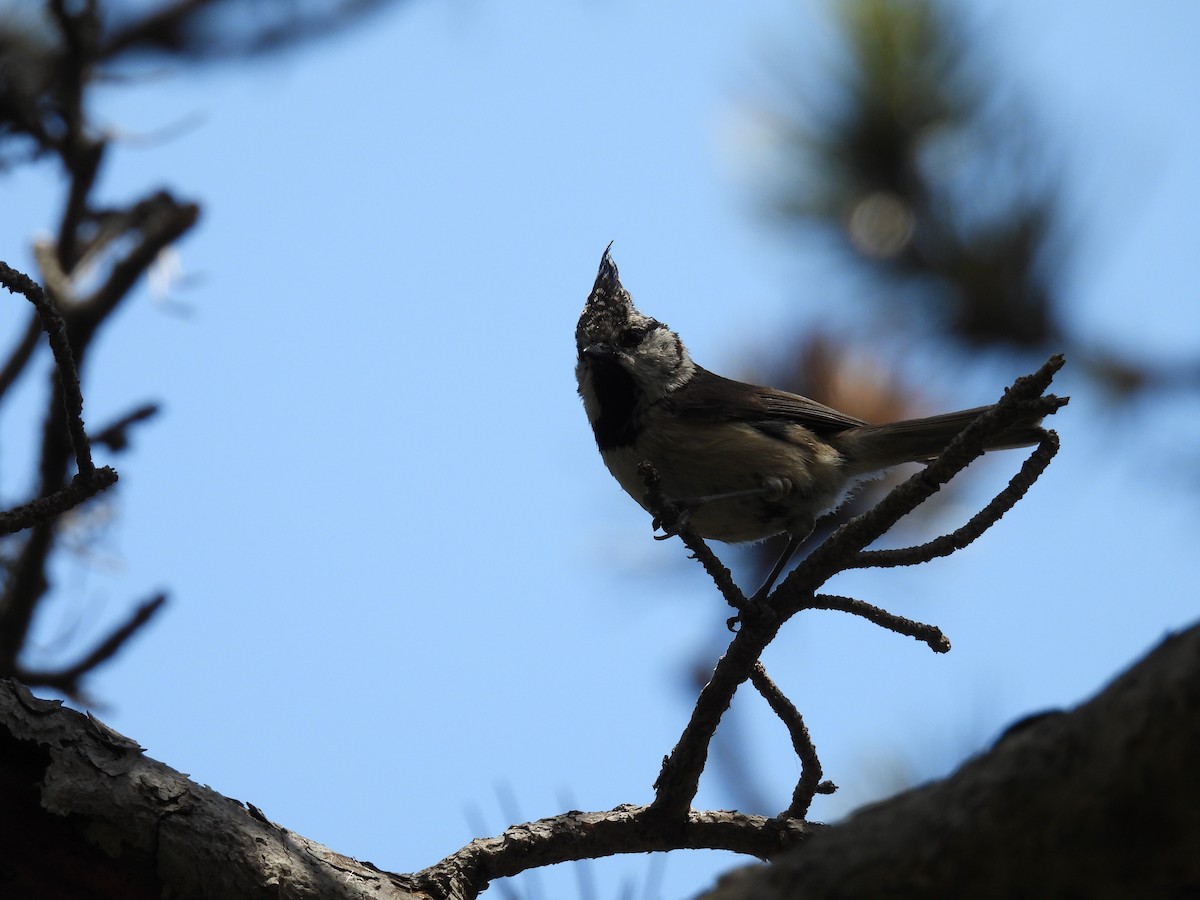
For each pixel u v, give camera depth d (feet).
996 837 12.12
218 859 16.93
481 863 19.93
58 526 28.17
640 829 21.04
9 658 27.04
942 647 20.43
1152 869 11.58
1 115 29.19
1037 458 19.06
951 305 28.68
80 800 16.29
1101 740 11.66
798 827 21.33
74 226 29.86
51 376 27.76
